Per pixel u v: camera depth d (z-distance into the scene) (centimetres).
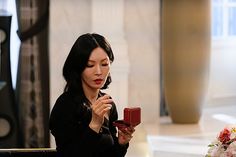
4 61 693
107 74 281
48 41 747
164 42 785
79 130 275
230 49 923
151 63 800
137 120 282
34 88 746
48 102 753
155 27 794
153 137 733
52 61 749
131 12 783
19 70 741
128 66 762
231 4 915
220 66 918
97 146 270
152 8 789
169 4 773
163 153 662
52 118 279
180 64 780
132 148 693
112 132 299
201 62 783
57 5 745
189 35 773
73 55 277
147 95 805
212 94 915
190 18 770
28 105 746
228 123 813
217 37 910
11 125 697
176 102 795
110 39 759
